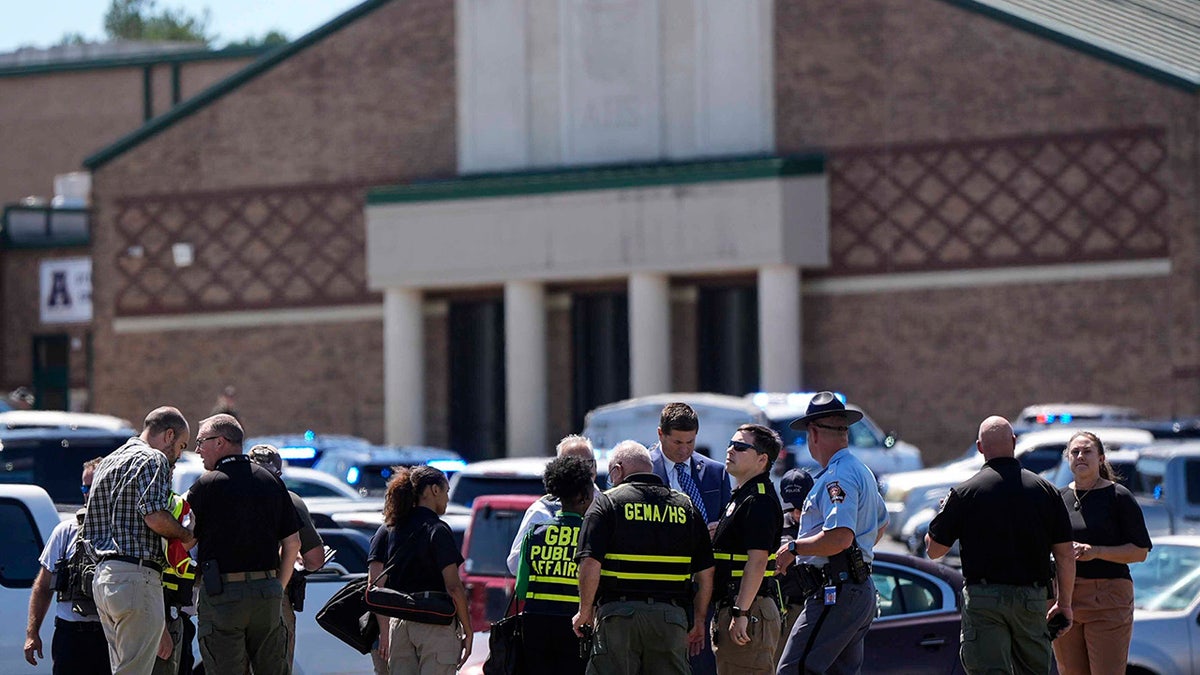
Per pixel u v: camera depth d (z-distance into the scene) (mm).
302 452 53062
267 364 93875
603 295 88812
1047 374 81375
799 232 82938
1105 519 27312
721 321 87062
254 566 25719
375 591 26172
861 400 83812
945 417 82688
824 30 84875
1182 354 79312
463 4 90688
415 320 89812
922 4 83375
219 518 25625
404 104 91750
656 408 60469
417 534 26344
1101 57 80688
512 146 89625
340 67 92875
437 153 91125
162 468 25266
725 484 27922
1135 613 31188
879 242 83812
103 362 96438
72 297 108375
